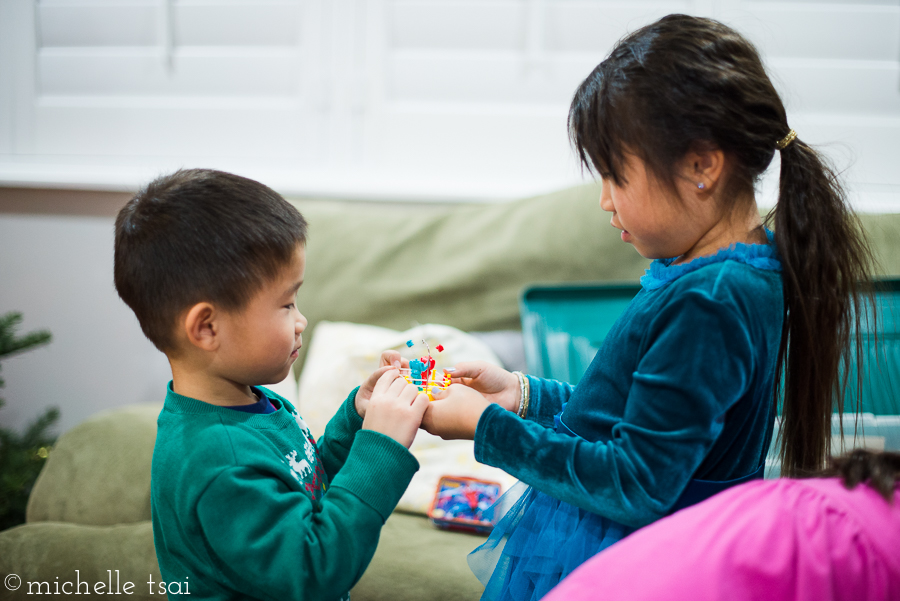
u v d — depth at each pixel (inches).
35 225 72.9
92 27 74.7
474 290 63.4
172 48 74.7
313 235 67.0
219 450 25.8
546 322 59.5
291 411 33.0
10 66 75.1
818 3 69.7
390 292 64.0
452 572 40.8
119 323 73.0
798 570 20.2
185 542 26.3
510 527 32.8
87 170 73.7
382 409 28.1
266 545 24.3
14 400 73.7
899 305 49.1
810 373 28.0
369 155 74.9
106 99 75.5
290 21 73.7
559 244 63.1
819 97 69.9
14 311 73.4
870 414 46.4
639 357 27.2
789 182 27.3
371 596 39.7
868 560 20.2
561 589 22.0
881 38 69.6
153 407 56.5
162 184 29.0
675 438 23.8
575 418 29.4
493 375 34.9
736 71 25.4
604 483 24.6
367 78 73.9
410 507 49.3
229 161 75.6
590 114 27.0
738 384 24.2
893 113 70.1
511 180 73.7
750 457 28.0
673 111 25.0
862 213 57.3
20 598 41.3
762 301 25.6
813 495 22.2
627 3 70.7
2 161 75.6
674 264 28.4
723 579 20.3
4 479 56.8
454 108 73.9
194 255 26.7
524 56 71.9
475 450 27.6
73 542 43.6
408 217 68.1
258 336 27.6
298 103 74.8
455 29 72.6
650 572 21.0
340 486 26.3
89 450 50.5
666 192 25.9
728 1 69.5
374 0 72.8
